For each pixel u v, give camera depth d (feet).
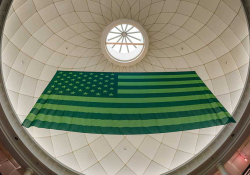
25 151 59.41
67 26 71.10
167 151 74.33
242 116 57.21
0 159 59.41
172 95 52.54
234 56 66.49
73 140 74.13
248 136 59.21
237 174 65.00
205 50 72.49
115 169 73.05
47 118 46.88
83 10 69.15
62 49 74.23
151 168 72.79
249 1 49.29
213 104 50.14
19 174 62.54
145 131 44.32
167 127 45.24
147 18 72.84
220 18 64.85
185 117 47.26
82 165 71.72
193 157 65.72
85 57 78.74
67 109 48.85
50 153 68.59
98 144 75.92
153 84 55.77
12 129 55.72
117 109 48.62
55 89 54.44
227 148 61.16
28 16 61.93
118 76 58.23
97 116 47.06
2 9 45.34
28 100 68.64
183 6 68.18
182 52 76.43
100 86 55.21
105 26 74.23
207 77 73.92
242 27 61.00
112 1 68.49
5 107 55.11
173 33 74.79
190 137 73.67
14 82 65.10
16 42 62.44
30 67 69.05
